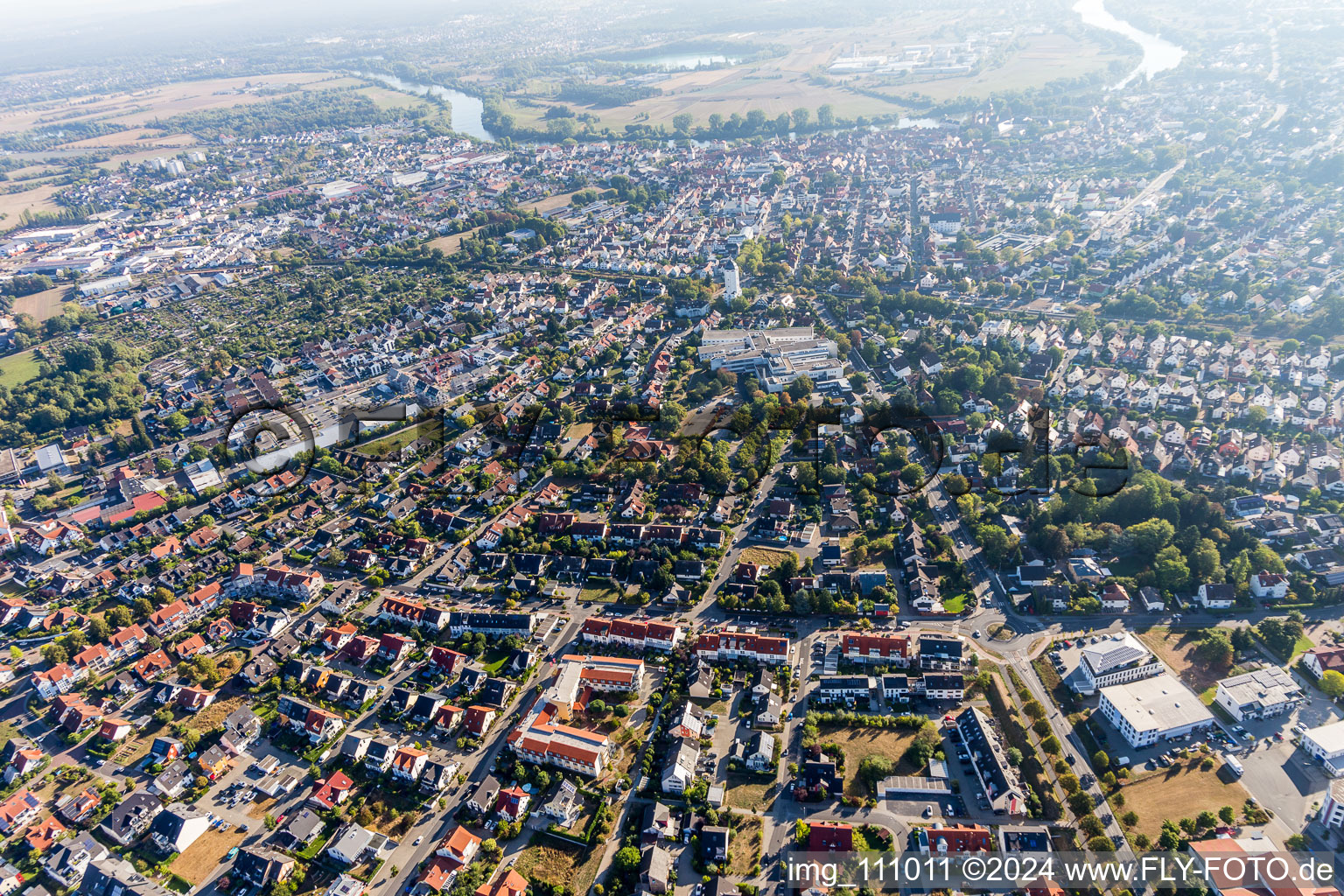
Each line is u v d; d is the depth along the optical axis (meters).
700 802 181.62
